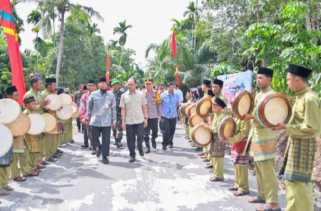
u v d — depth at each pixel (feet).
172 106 36.83
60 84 121.80
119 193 21.20
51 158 30.76
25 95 25.63
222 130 19.66
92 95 30.30
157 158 32.12
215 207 18.58
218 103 23.09
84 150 36.24
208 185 22.86
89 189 22.04
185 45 100.63
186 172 26.58
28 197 20.43
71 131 40.34
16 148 22.94
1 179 21.07
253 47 27.96
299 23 25.80
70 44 120.78
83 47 124.06
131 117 30.58
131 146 30.42
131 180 24.21
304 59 24.16
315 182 17.43
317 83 22.39
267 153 16.90
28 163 25.12
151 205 19.04
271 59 27.45
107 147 29.89
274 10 37.45
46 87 29.55
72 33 122.31
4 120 20.90
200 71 94.99
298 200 13.67
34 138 25.02
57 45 125.08
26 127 22.25
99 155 32.07
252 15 45.29
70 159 31.50
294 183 13.73
